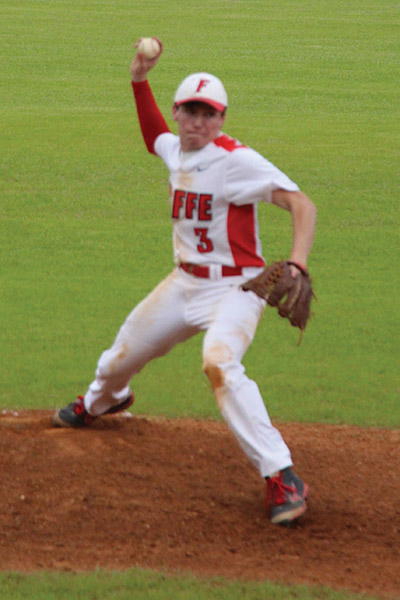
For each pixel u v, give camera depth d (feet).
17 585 54.75
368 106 276.21
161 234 165.48
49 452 70.90
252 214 63.52
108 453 71.72
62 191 190.70
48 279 139.13
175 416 88.07
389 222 175.94
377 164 214.69
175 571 57.52
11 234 162.71
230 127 244.83
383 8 460.55
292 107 271.49
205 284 64.28
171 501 66.49
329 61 338.54
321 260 152.56
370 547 61.98
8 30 375.25
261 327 120.57
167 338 67.77
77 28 385.09
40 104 266.16
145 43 67.26
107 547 60.80
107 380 71.26
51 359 104.99
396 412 91.61
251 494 68.85
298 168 209.26
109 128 241.14
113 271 144.15
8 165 205.87
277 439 63.31
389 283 141.18
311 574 57.93
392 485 72.28
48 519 63.57
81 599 53.16
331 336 116.98
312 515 66.13
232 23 407.44
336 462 76.43
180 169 63.41
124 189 193.88
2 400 90.99
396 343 114.83
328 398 95.50
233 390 62.18
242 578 56.80
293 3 470.39
